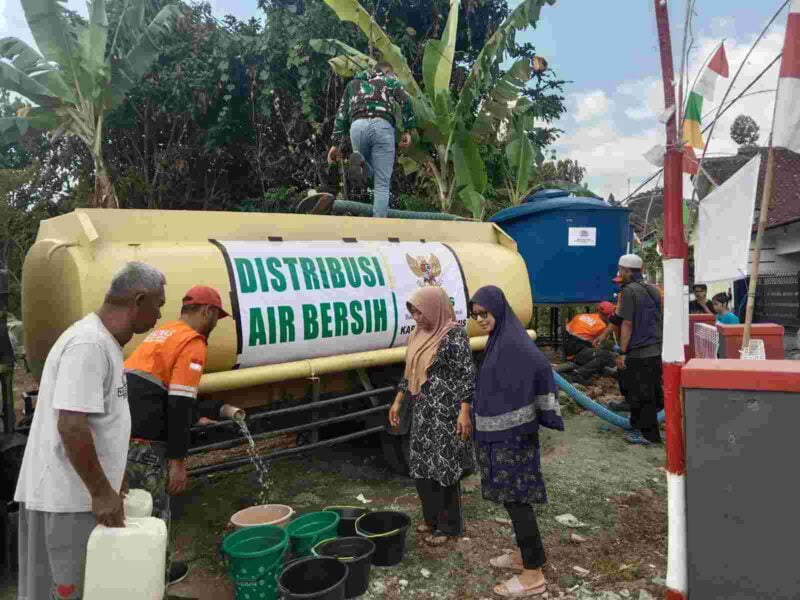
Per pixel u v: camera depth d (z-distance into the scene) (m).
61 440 2.43
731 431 2.58
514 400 3.41
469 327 5.88
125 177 15.42
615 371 8.80
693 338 7.05
